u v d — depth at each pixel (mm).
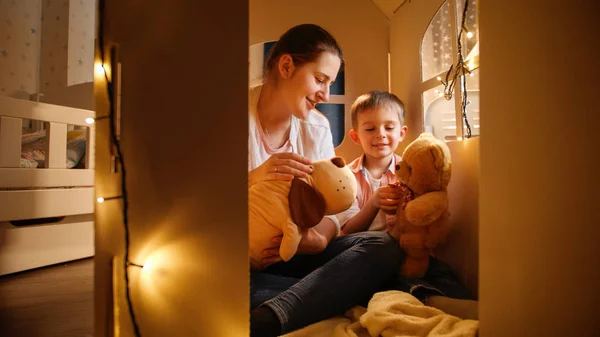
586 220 728
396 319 813
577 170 729
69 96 3234
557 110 725
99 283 809
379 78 1617
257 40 1459
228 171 689
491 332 698
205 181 711
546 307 716
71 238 2182
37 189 2018
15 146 1928
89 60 3439
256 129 1318
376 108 1307
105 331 802
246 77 675
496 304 701
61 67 3283
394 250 1052
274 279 1070
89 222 2301
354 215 1254
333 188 1069
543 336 715
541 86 722
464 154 1126
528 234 713
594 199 731
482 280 697
